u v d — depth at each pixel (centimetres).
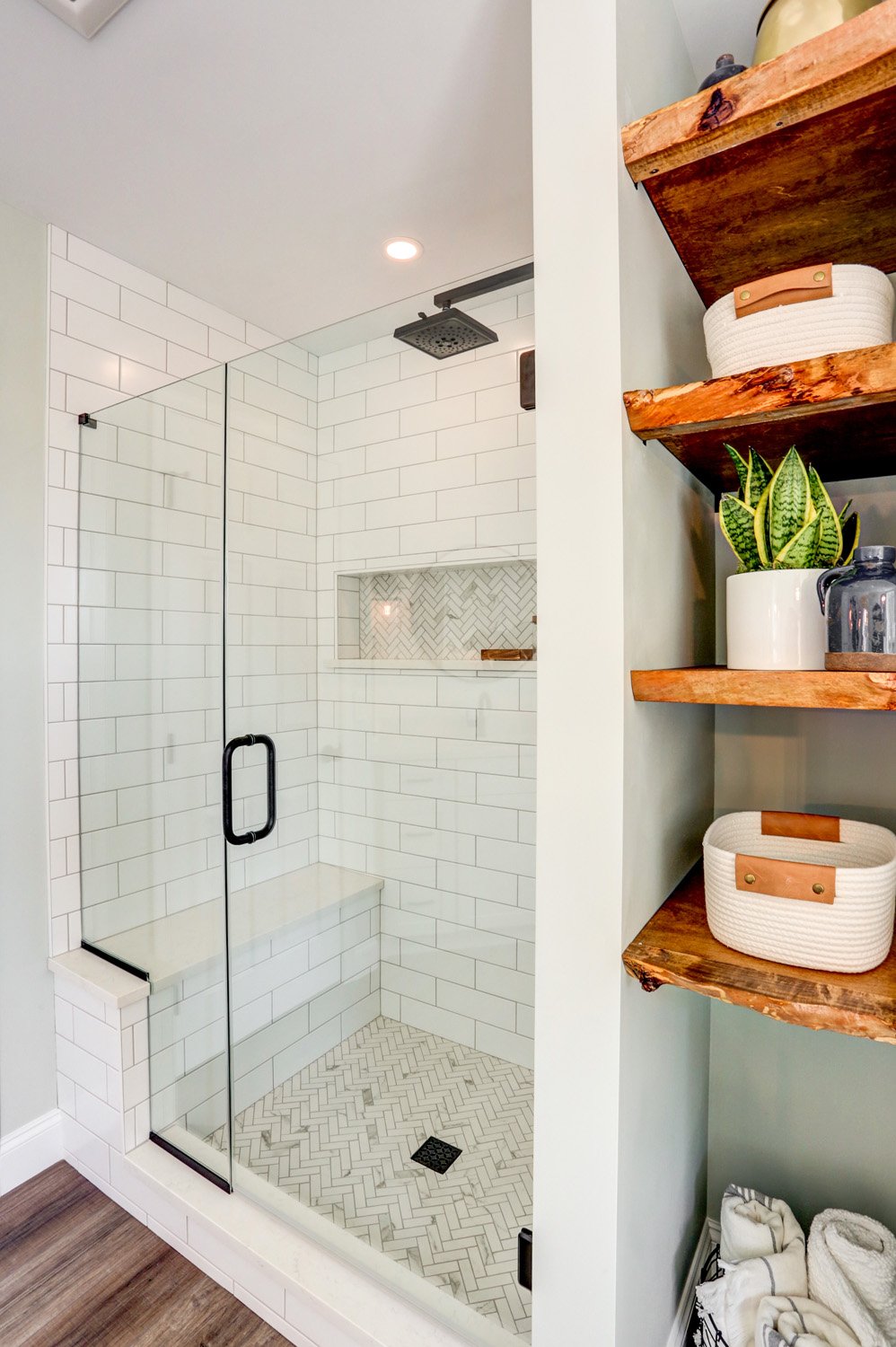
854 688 74
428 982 156
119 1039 168
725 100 78
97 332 194
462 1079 149
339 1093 159
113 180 164
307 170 159
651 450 97
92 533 194
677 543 110
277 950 172
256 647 188
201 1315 143
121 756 194
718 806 142
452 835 156
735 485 130
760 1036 139
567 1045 93
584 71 86
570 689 90
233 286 213
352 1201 147
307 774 180
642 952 86
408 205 172
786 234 103
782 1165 138
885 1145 128
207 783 186
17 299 177
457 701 156
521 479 145
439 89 134
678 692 84
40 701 185
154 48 126
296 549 183
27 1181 181
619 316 84
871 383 73
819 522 86
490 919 148
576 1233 93
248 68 130
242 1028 175
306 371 179
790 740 134
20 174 161
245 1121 169
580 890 90
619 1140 90
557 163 88
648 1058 102
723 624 142
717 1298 113
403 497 165
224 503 191
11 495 178
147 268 204
